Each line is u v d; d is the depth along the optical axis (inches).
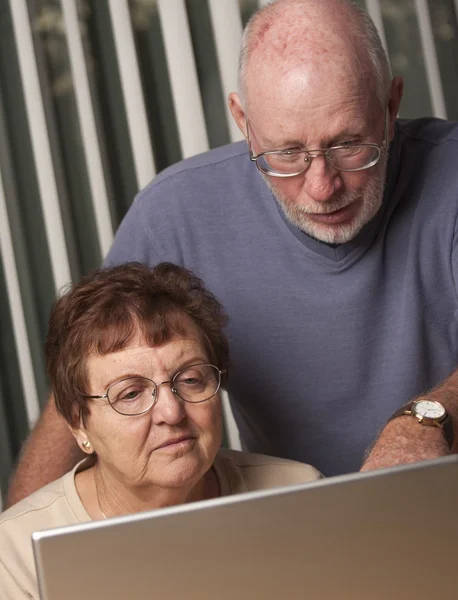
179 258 70.8
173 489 53.7
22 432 106.7
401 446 47.1
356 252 66.4
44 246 104.0
